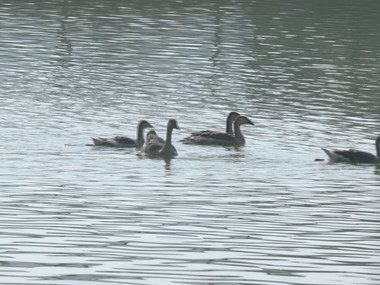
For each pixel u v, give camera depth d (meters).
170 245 20.48
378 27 61.41
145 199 24.62
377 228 22.36
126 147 31.61
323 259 19.75
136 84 42.75
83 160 29.30
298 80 44.66
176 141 33.00
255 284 18.03
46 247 20.09
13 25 58.16
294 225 22.44
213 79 44.38
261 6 69.94
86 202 24.14
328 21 63.25
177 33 56.94
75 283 17.80
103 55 49.59
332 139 33.47
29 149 30.34
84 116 36.06
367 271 18.98
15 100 38.47
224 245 20.58
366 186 27.05
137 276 18.30
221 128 35.25
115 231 21.48
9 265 18.80
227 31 58.03
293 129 34.97
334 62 49.44
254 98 40.53
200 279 18.22
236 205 24.25
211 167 29.00
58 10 65.44
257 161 30.08
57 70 45.41
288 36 56.88
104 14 64.12
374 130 35.06
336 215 23.53
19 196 24.56
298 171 28.80
